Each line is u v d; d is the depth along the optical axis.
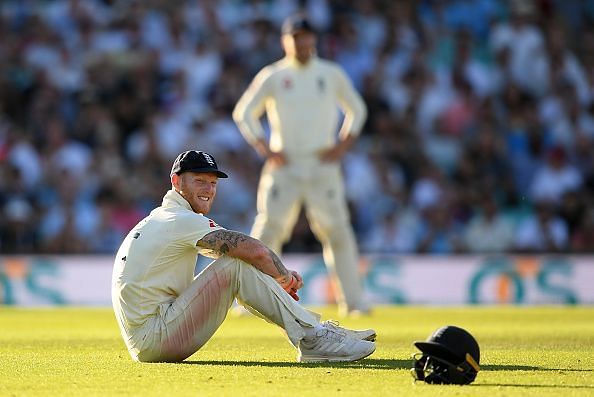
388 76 69.88
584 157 68.19
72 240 61.22
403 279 53.72
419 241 62.78
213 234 19.55
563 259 53.31
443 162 66.94
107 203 62.31
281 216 41.44
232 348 25.00
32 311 47.16
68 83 69.19
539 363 20.67
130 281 19.80
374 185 64.31
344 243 42.31
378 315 42.91
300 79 41.22
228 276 19.58
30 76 69.94
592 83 72.06
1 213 62.03
